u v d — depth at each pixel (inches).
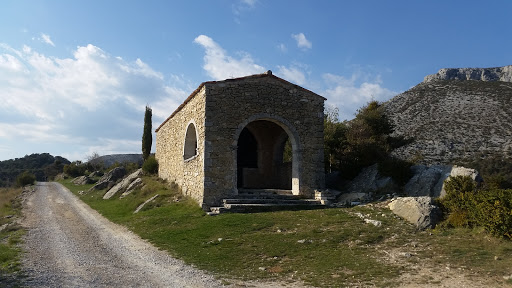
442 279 294.7
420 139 1847.9
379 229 460.8
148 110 1763.0
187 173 801.6
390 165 702.5
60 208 989.8
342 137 880.9
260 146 932.6
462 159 1456.7
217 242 449.7
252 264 367.9
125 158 3277.6
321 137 765.3
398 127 2203.5
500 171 1254.9
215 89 692.1
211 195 661.9
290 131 742.5
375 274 317.7
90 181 1892.2
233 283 311.6
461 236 406.3
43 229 633.6
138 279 322.3
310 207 647.1
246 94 714.2
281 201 667.4
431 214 469.7
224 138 686.5
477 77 4175.7
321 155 759.1
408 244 400.5
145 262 388.8
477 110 2246.6
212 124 682.2
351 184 765.3
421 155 1553.9
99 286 299.9
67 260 399.9
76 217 802.2
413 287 282.0
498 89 2625.5
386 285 290.5
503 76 4037.9
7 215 826.8
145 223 621.0
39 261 391.2
